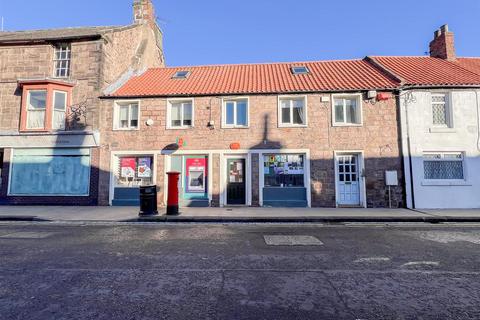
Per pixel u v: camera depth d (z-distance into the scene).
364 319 3.07
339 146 12.95
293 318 3.08
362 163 12.77
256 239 6.83
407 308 3.32
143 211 10.03
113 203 13.36
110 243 6.43
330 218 9.56
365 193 12.62
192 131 13.52
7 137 13.82
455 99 12.77
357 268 4.70
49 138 13.67
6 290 3.82
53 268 4.70
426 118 12.73
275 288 3.88
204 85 14.66
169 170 13.53
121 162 13.85
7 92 14.37
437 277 4.30
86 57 14.28
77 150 13.73
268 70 16.70
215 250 5.80
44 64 14.53
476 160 12.49
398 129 12.80
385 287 3.92
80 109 13.89
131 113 14.12
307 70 16.12
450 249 5.92
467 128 12.63
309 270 4.60
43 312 3.21
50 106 13.70
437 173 12.63
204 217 9.60
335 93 13.21
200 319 3.06
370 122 12.95
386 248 5.99
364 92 13.06
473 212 10.82
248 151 13.21
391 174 12.47
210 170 13.25
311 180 12.85
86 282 4.09
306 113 13.21
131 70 16.75
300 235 7.30
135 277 4.29
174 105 14.09
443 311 3.25
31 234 7.48
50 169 13.75
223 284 4.01
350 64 16.88
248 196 12.98
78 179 13.61
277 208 12.16
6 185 13.77
